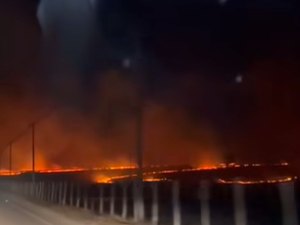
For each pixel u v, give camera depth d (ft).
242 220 52.26
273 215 74.02
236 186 66.90
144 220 71.67
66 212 91.66
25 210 104.37
